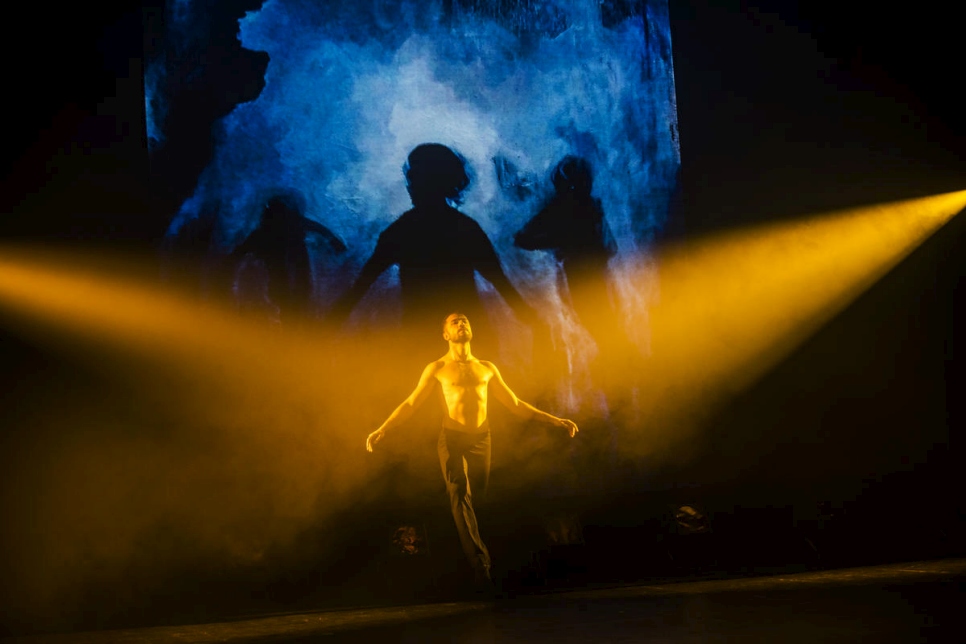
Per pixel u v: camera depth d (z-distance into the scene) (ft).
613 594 17.63
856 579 16.56
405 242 22.50
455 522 20.24
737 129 24.44
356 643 13.23
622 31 23.80
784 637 10.72
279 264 21.84
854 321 24.36
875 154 24.62
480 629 13.80
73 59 21.34
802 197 24.56
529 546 21.91
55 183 21.22
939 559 19.12
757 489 23.40
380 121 22.58
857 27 24.63
